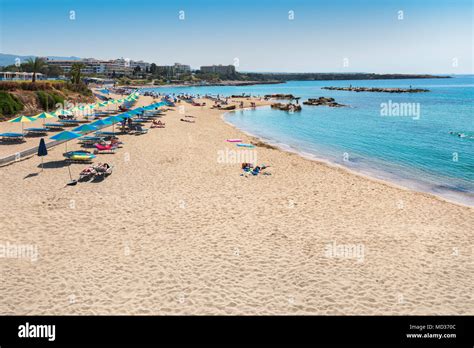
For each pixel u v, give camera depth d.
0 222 13.36
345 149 31.69
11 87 43.00
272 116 59.31
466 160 27.14
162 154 25.86
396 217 15.22
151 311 8.77
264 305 9.11
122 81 196.25
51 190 16.94
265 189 18.72
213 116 56.91
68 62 193.25
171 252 11.66
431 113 62.41
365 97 112.75
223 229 13.55
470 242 12.94
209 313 8.73
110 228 13.27
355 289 9.89
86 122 36.94
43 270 10.40
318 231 13.61
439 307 9.21
